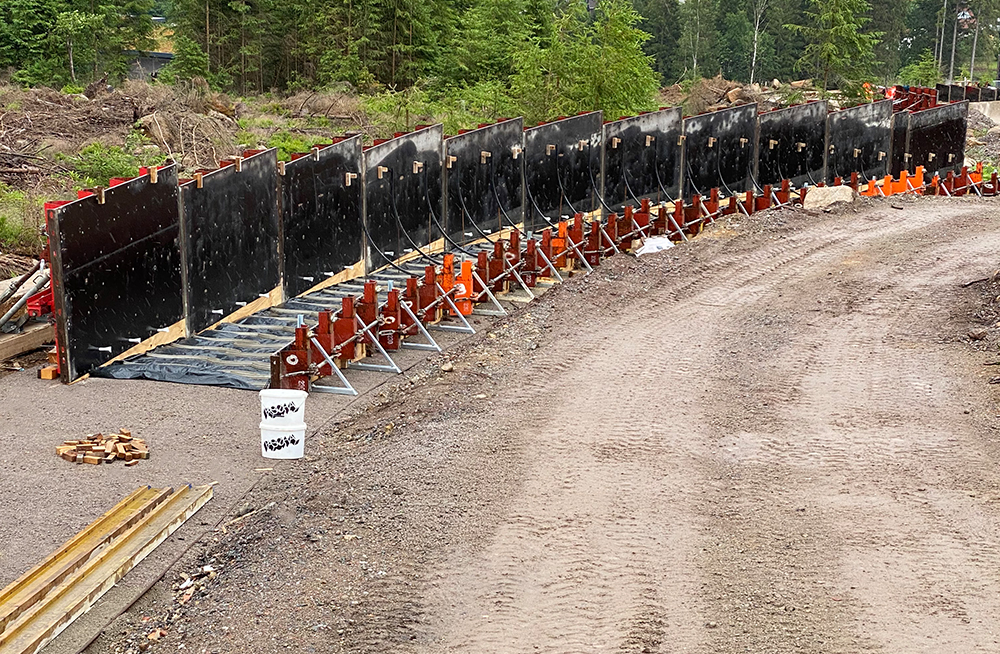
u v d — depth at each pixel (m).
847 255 21.44
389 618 7.77
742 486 10.12
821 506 9.61
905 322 16.48
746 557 8.63
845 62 45.28
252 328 16.19
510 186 22.95
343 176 18.80
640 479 10.30
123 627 7.72
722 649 7.28
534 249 19.09
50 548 8.80
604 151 24.83
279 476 10.67
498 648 7.39
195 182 15.55
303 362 13.31
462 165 21.62
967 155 46.03
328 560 8.66
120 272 14.27
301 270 18.06
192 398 13.03
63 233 13.17
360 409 13.03
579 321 17.08
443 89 52.69
